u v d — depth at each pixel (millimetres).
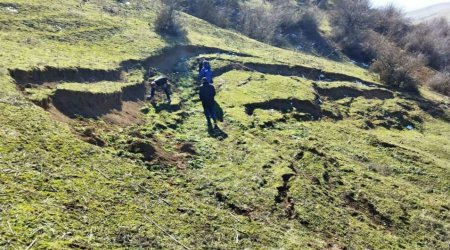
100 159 9820
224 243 8438
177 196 9562
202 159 12648
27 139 9273
